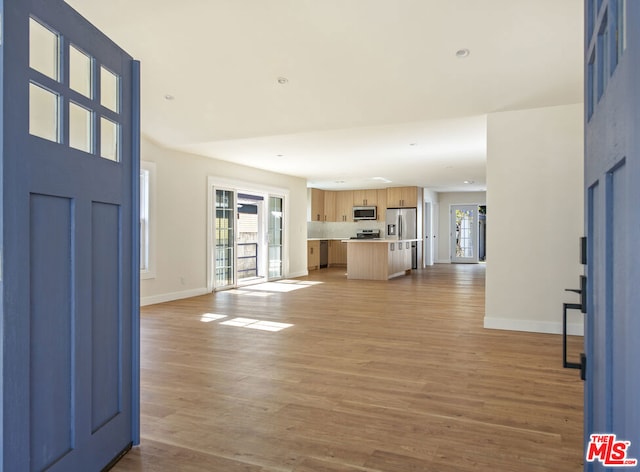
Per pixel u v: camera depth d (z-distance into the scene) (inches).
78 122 64.7
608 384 42.8
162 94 183.3
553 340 161.5
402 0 119.6
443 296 271.6
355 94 174.9
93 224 66.6
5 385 47.6
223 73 164.2
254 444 81.0
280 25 132.6
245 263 348.8
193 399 103.6
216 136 227.1
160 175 249.3
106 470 70.6
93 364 66.8
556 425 89.0
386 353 143.7
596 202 49.9
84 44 63.6
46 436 55.6
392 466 73.1
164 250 252.5
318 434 85.1
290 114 196.2
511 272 179.0
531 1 117.7
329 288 311.3
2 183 47.5
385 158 287.4
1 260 47.3
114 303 73.2
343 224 506.0
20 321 50.0
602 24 45.0
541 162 174.6
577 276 170.2
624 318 36.4
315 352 144.9
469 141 235.1
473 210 546.0
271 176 351.9
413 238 458.9
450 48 140.6
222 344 155.3
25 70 50.9
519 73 150.6
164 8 123.2
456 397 104.7
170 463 74.2
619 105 36.8
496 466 73.0
